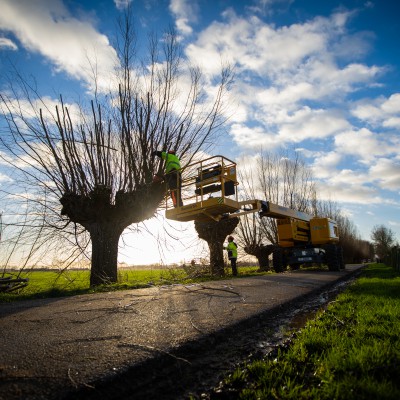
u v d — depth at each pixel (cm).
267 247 2428
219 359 285
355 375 226
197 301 560
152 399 207
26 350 282
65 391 197
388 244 9812
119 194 1115
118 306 521
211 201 887
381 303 546
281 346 310
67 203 1074
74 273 1356
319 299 675
